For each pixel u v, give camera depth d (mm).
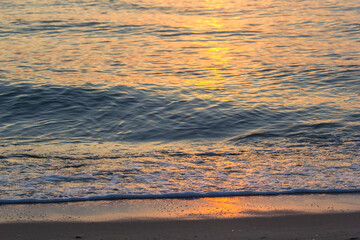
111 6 47094
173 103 16469
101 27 35375
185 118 14992
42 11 42594
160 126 14305
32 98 16719
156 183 9062
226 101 16734
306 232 6645
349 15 42000
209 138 13164
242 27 36719
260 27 36625
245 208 7723
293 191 8586
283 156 11078
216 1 53625
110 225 6934
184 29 35500
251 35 33094
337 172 9742
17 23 35969
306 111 15461
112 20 38781
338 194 8438
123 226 6902
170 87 18719
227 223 7039
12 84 18266
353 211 7559
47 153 11391
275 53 26625
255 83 19734
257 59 24984
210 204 7926
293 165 10297
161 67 22844
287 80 20234
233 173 9750
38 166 10195
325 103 16438
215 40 31203
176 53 26625
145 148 12117
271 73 21625
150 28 35656
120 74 21094
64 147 12133
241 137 13078
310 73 21438
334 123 14094
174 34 33406
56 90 17594
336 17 41031
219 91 18266
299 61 24234
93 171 9859
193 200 8141
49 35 31531
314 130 13469
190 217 7301
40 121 14828
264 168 10102
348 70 21859
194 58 25250
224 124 14359
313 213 7469
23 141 12781
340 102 16578
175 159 10906
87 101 16609
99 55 25484
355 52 26406
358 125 13859
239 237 6465
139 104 16344
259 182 9125
